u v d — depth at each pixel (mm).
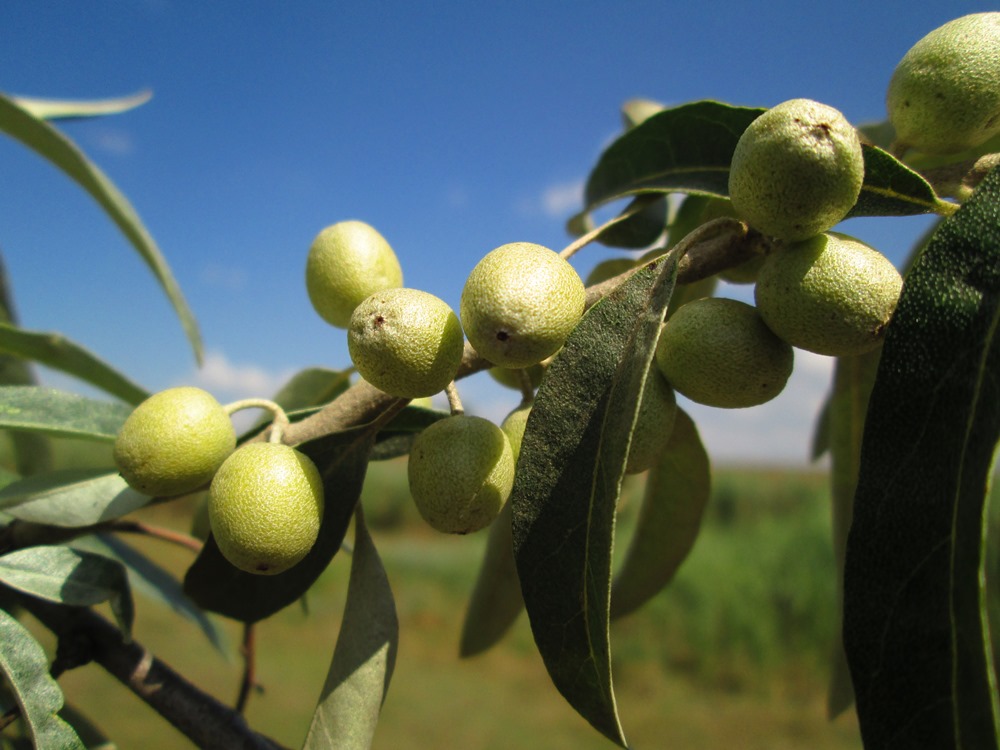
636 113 182
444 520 83
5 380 152
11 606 113
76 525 103
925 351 70
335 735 83
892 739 64
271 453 84
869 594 67
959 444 66
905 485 68
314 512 84
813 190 73
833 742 820
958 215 72
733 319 85
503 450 84
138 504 106
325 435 89
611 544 68
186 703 96
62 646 98
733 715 894
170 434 88
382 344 79
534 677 1033
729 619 1057
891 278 79
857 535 69
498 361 80
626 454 66
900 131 90
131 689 96
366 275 109
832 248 79
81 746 83
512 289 77
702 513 125
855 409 124
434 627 1288
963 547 64
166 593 143
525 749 731
